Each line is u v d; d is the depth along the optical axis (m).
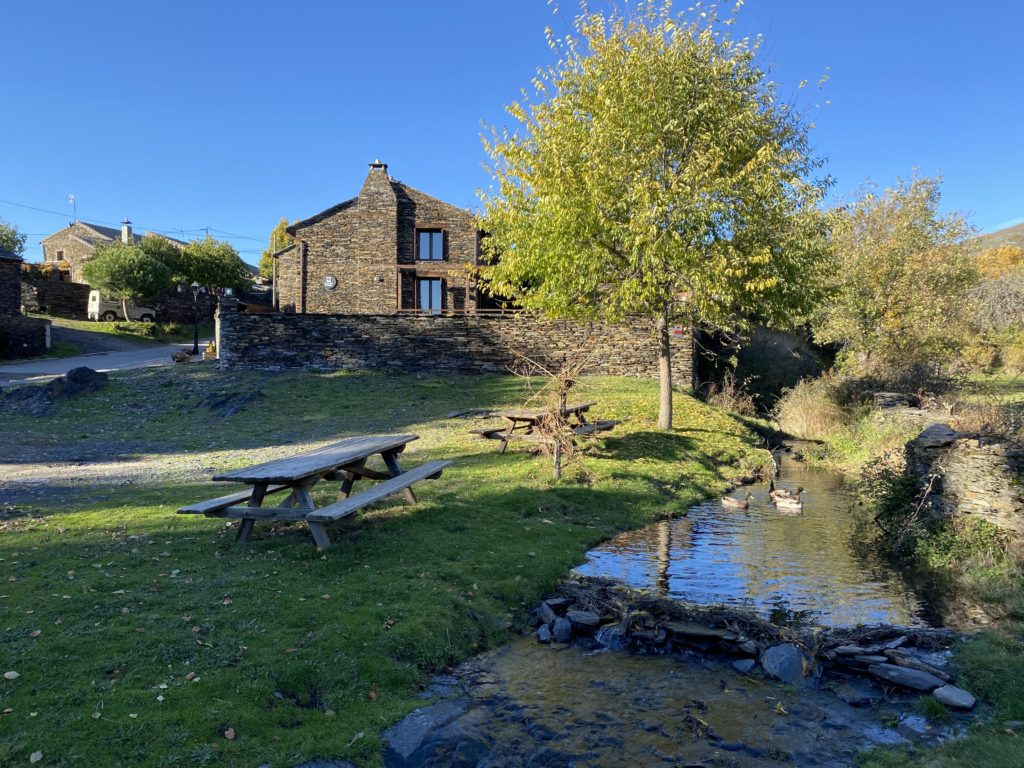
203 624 5.02
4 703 3.85
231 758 3.58
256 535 7.48
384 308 33.06
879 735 4.23
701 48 14.09
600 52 14.28
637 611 5.92
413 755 3.88
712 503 11.11
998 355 30.77
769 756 3.98
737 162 14.48
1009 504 7.75
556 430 11.04
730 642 5.39
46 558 6.57
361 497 7.24
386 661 4.79
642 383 21.89
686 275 13.61
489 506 9.13
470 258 33.28
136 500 9.36
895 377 20.88
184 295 54.91
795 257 14.26
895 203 24.62
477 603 6.00
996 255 57.06
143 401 20.05
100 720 3.75
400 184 33.81
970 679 4.85
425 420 17.06
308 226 33.38
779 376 27.95
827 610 6.43
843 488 12.62
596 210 13.59
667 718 4.42
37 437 16.02
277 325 24.31
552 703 4.59
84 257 59.75
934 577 7.42
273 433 16.16
